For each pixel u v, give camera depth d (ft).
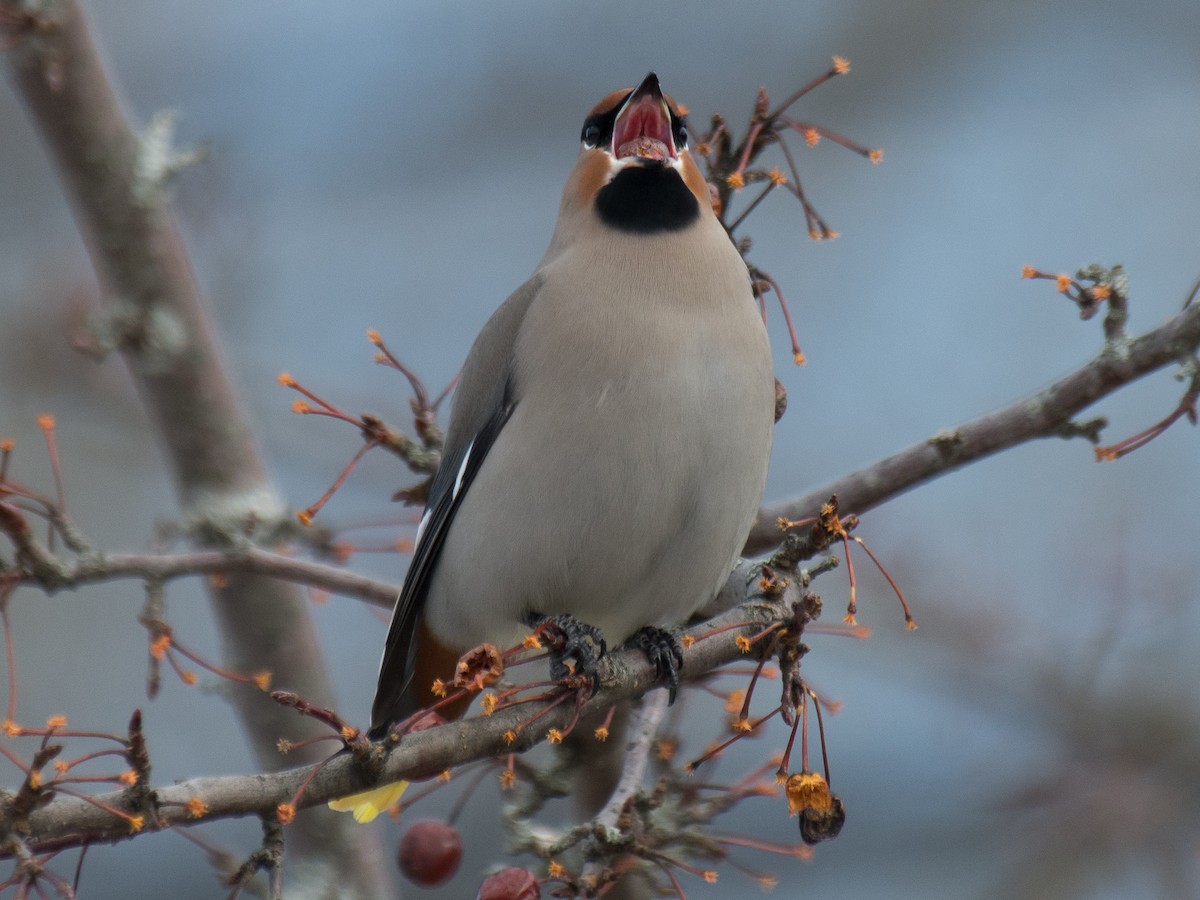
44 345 52.29
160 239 40.09
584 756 32.83
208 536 39.24
